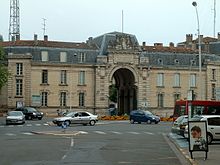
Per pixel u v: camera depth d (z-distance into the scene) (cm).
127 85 9875
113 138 3616
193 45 10475
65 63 9019
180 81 9700
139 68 9412
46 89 8912
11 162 1947
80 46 9312
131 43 9375
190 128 2147
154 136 3956
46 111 8881
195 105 5481
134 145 2941
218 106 5509
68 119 5744
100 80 9194
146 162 1989
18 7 9906
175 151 2575
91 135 3994
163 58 9650
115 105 11325
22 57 8731
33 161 1981
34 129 4894
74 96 9094
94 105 9188
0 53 7119
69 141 3231
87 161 1986
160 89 9556
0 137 3672
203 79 9831
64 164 1873
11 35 9750
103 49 9406
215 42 10606
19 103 8694
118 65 9281
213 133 3144
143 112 6762
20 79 8756
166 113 9562
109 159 2083
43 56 8919
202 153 2398
